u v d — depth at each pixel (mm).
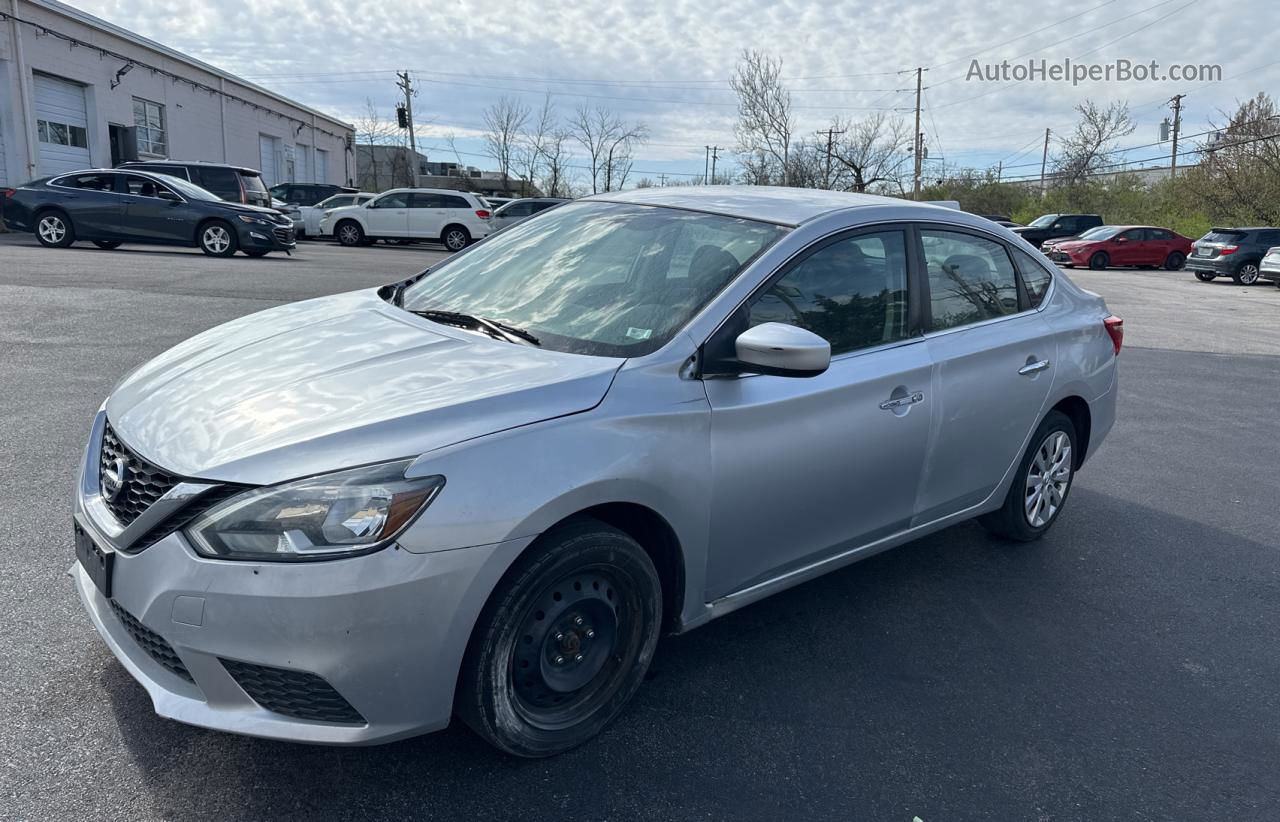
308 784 2467
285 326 3211
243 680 2219
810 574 3338
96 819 2271
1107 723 3066
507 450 2344
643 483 2574
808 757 2754
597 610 2660
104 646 3037
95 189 16203
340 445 2254
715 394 2805
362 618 2162
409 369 2652
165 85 30266
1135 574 4344
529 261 3551
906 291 3555
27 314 8914
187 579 2174
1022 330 4051
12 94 22547
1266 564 4555
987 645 3549
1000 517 4387
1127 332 13156
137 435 2479
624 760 2674
